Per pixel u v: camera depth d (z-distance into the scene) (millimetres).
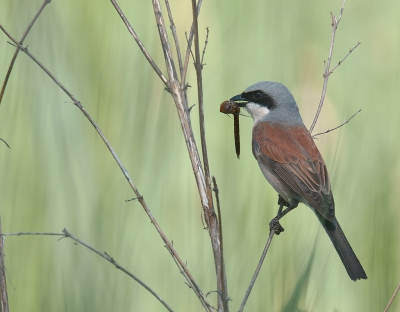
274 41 12789
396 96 12883
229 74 12555
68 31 11656
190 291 9359
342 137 11328
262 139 9719
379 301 9242
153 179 10188
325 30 13984
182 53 12406
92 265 8969
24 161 10281
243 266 9320
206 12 12820
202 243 9781
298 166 9328
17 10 11367
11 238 9586
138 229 9781
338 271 9383
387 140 11867
